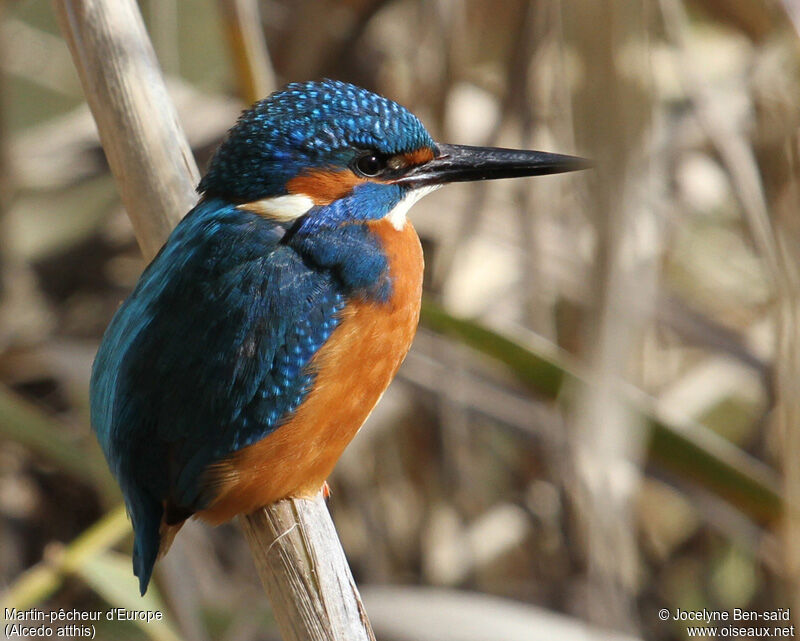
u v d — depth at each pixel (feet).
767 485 29.22
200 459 21.98
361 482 38.45
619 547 15.79
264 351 21.88
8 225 38.50
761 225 17.85
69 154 42.32
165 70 41.16
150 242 23.21
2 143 37.91
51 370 38.32
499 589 36.35
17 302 39.14
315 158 23.07
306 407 22.02
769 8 21.15
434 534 37.45
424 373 36.22
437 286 37.76
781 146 17.33
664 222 33.68
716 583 38.75
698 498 30.96
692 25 38.06
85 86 23.35
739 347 36.45
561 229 33.58
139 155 23.09
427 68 37.83
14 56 41.83
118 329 22.74
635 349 25.88
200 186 23.47
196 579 32.91
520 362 29.19
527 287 34.53
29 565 37.22
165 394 21.90
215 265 22.25
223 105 41.65
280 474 22.31
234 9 27.84
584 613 33.88
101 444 23.12
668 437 29.17
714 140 28.37
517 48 34.42
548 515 36.24
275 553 21.99
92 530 27.43
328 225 22.93
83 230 41.22
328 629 20.92
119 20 23.22
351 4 39.50
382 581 37.27
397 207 24.11
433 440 38.32
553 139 31.96
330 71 40.78
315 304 22.25
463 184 38.91
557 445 33.99
